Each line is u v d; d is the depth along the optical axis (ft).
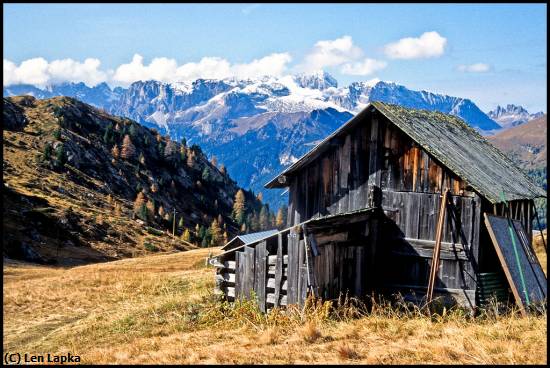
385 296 73.61
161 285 113.09
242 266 71.61
